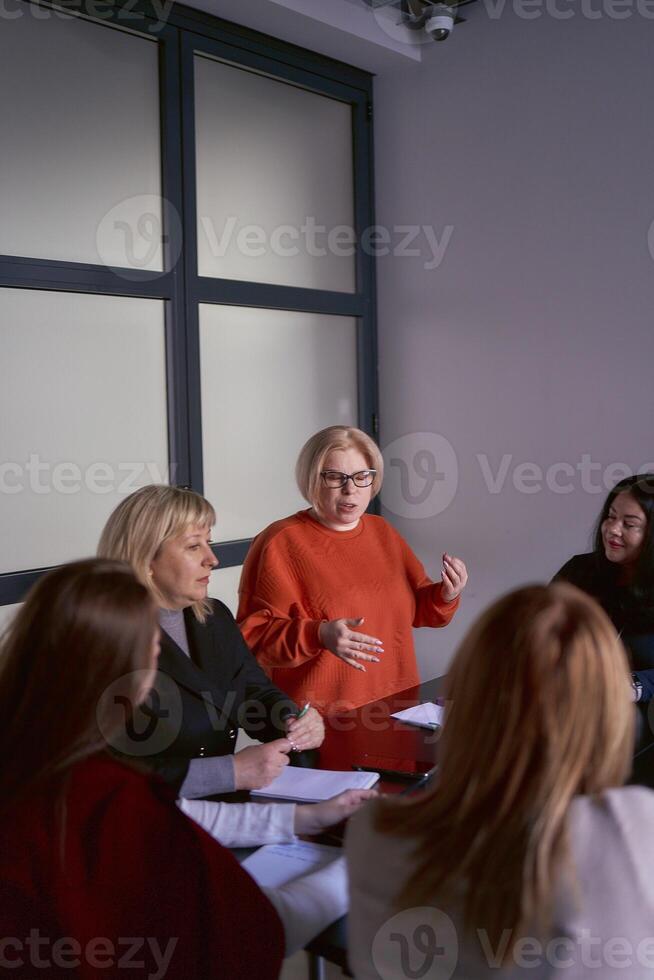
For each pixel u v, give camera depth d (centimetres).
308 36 380
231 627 218
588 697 92
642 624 253
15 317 301
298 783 175
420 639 431
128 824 107
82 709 108
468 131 395
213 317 370
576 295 365
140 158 338
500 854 90
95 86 321
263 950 112
